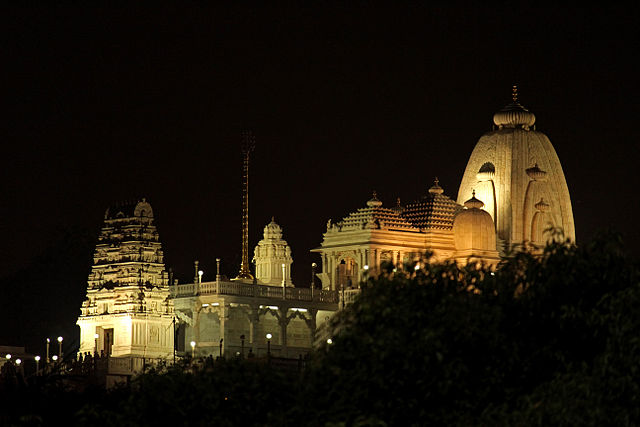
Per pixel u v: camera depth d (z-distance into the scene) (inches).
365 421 3430.1
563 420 3398.1
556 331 3686.0
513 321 3700.8
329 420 3538.4
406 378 3567.9
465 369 3548.2
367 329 3693.4
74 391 4291.3
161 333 7859.3
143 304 7775.6
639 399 3410.4
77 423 3843.5
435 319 3641.7
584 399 3425.2
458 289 3816.4
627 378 3425.2
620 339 3479.3
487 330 3609.7
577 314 3617.1
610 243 3799.2
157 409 3782.0
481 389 3575.3
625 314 3538.4
